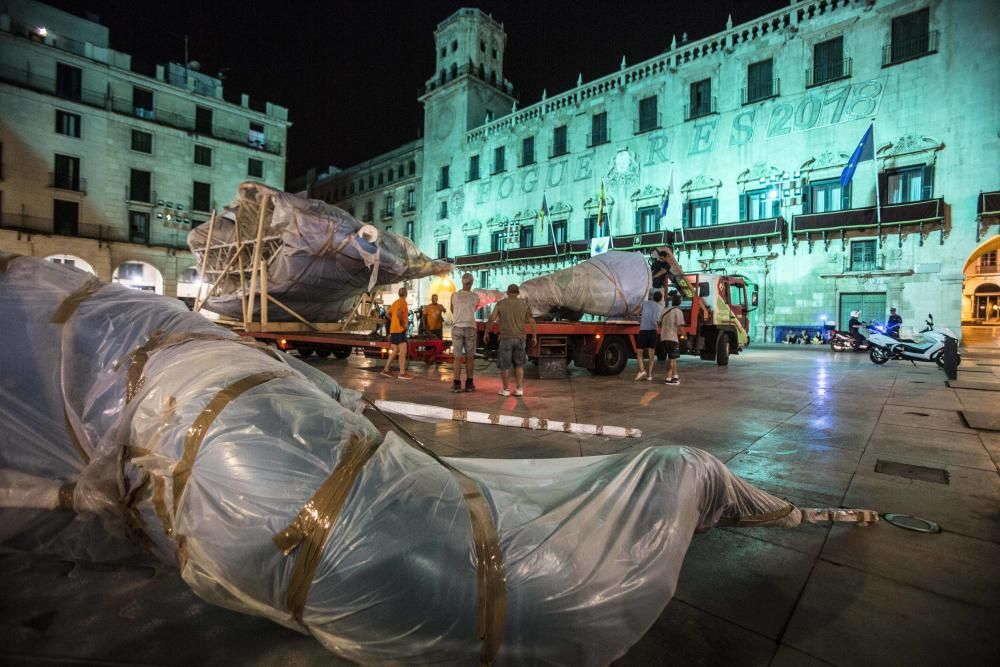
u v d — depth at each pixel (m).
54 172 32.41
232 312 12.45
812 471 3.77
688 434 4.90
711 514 2.12
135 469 1.87
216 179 39.56
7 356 2.20
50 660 1.57
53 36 32.94
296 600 1.41
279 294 11.40
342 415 1.77
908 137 20.78
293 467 1.51
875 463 3.98
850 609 1.97
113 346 2.24
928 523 2.81
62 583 1.98
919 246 20.56
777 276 24.06
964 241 19.62
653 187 28.47
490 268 37.00
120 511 2.00
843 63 22.39
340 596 1.37
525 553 1.48
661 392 7.81
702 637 1.79
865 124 21.83
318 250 10.71
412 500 1.49
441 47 41.97
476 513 1.55
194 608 1.87
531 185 34.66
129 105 35.66
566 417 5.67
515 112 35.31
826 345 22.27
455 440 4.53
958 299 19.75
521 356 7.25
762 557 2.40
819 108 23.02
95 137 33.97
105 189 34.41
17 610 1.80
